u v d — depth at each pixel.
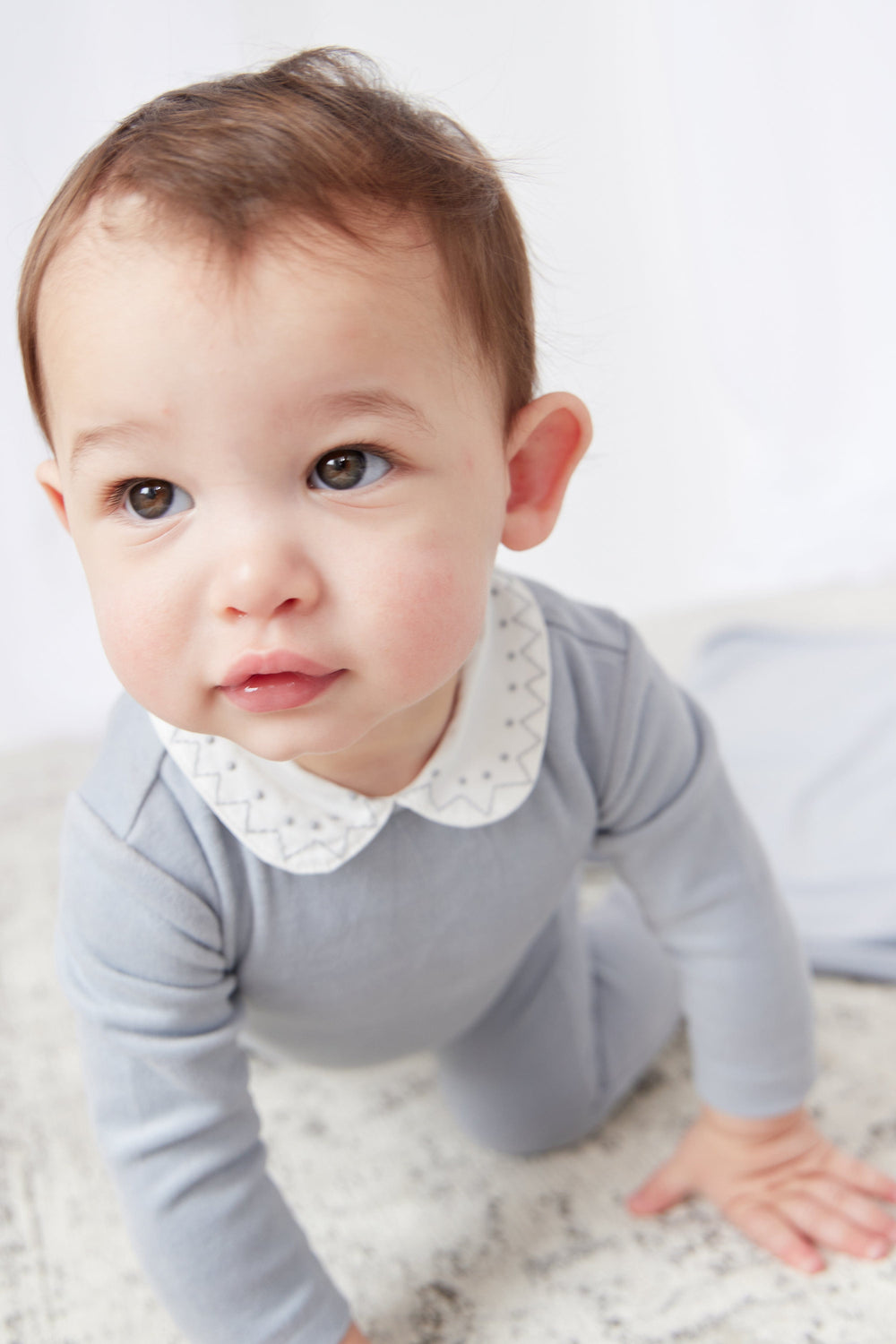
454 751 0.69
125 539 0.55
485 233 0.61
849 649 1.50
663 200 1.98
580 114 1.92
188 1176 0.68
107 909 0.67
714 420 2.06
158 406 0.52
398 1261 0.83
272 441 0.52
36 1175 0.93
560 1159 0.92
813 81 1.99
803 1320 0.75
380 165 0.56
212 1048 0.69
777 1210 0.82
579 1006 0.92
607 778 0.76
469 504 0.58
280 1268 0.69
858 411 2.08
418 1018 0.81
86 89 1.58
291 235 0.52
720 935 0.80
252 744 0.57
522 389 0.66
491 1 1.81
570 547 2.05
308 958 0.71
